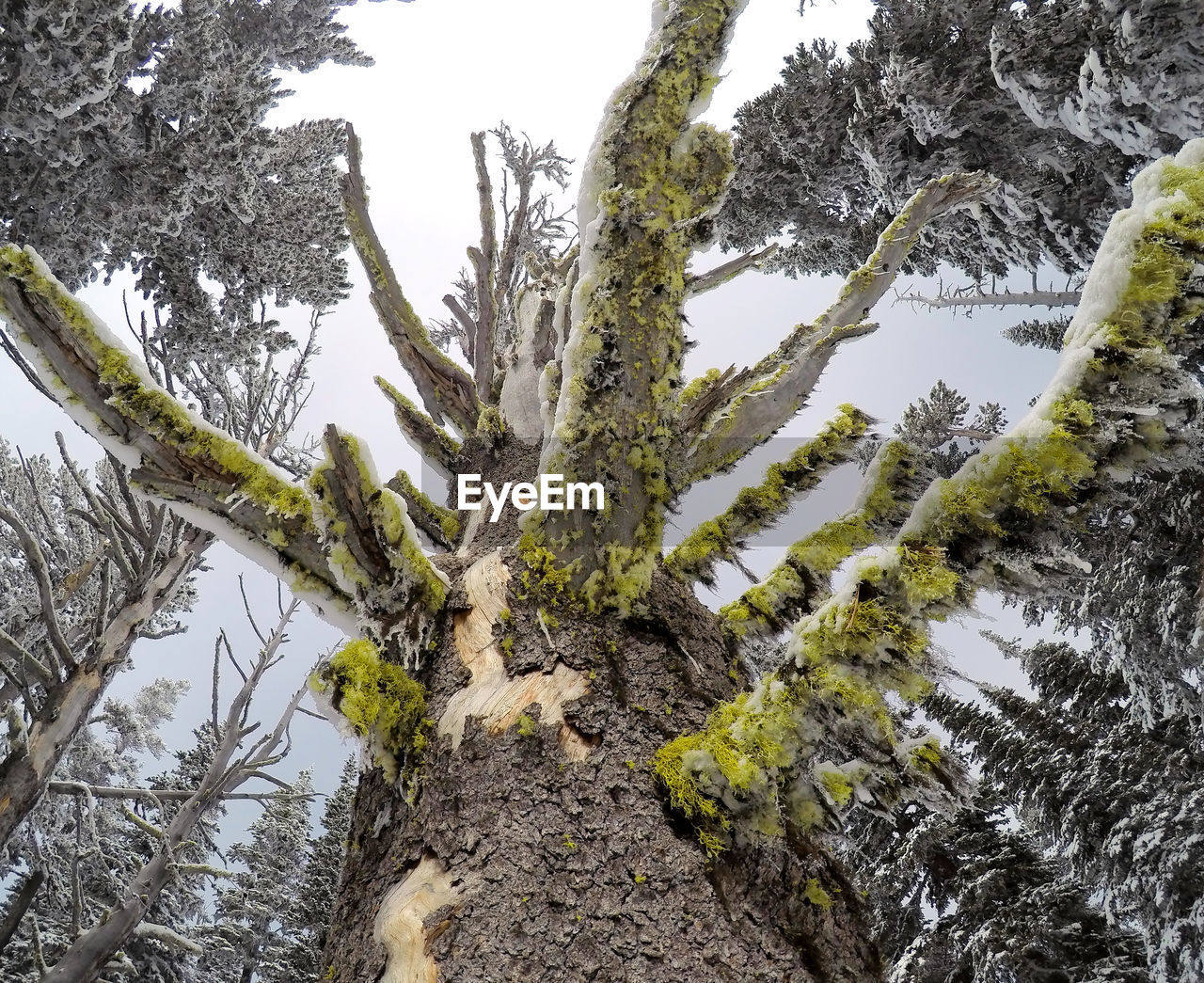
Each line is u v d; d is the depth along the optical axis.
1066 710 9.38
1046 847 8.14
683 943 1.64
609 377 2.46
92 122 7.91
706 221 2.55
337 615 2.45
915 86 10.30
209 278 10.32
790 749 1.91
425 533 3.81
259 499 2.36
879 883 8.02
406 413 4.25
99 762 16.88
